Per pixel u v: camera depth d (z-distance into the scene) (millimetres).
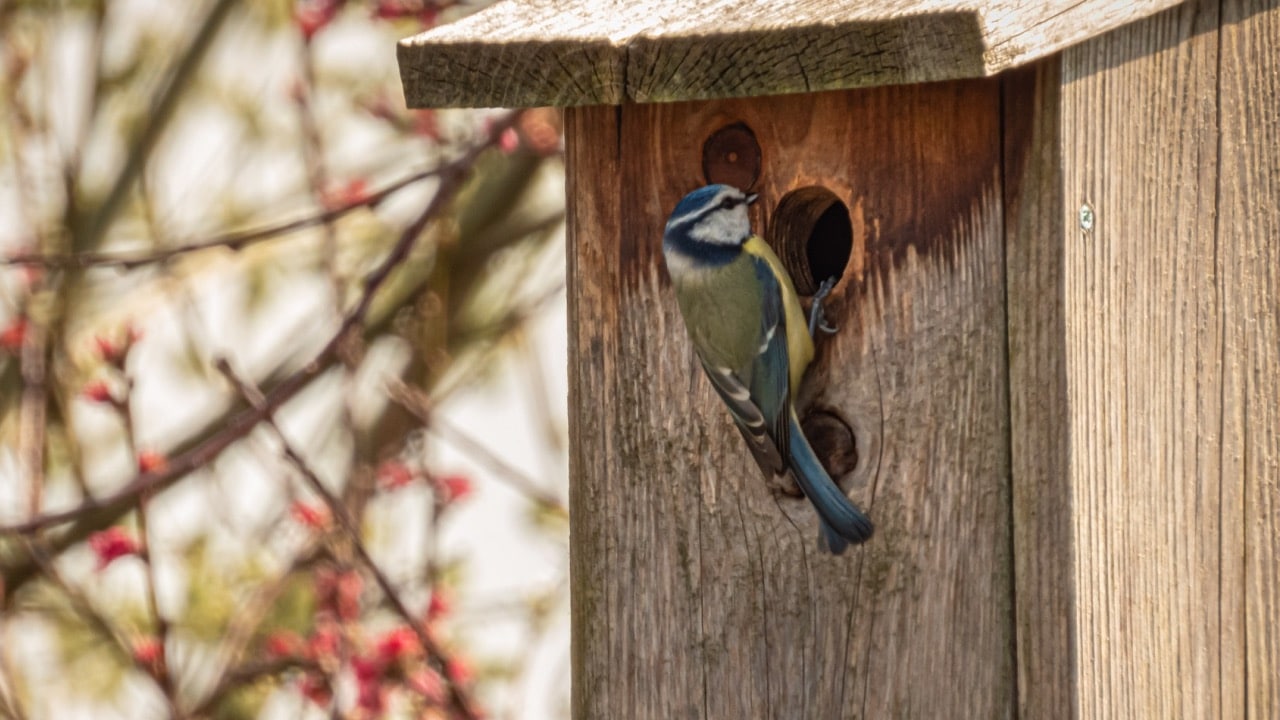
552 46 6344
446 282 12539
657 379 6746
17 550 12398
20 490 12242
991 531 6207
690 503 6727
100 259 8562
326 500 8859
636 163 6734
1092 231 6059
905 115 6285
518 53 6398
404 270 13250
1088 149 6043
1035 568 6090
